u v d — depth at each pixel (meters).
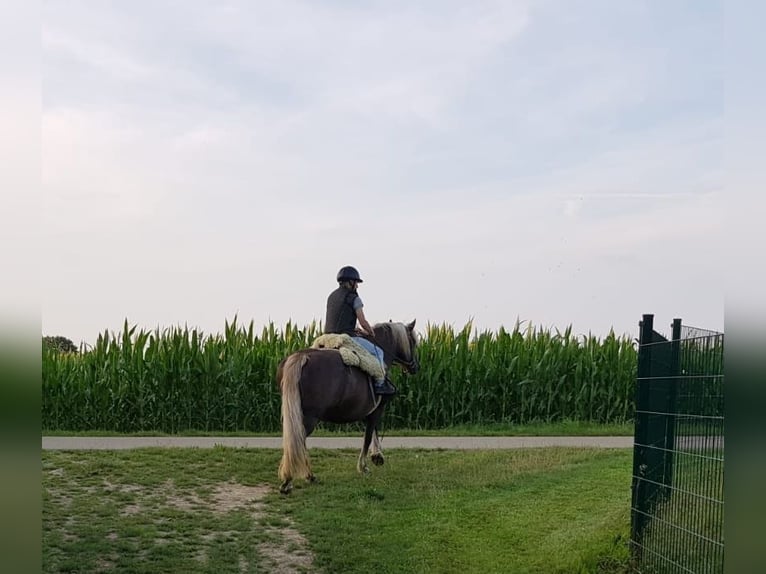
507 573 7.54
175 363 17.70
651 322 7.67
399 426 18.50
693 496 6.34
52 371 17.81
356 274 11.32
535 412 19.44
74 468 11.12
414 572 7.64
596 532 8.40
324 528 8.88
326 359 10.32
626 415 19.75
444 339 19.38
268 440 14.98
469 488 10.76
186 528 8.73
